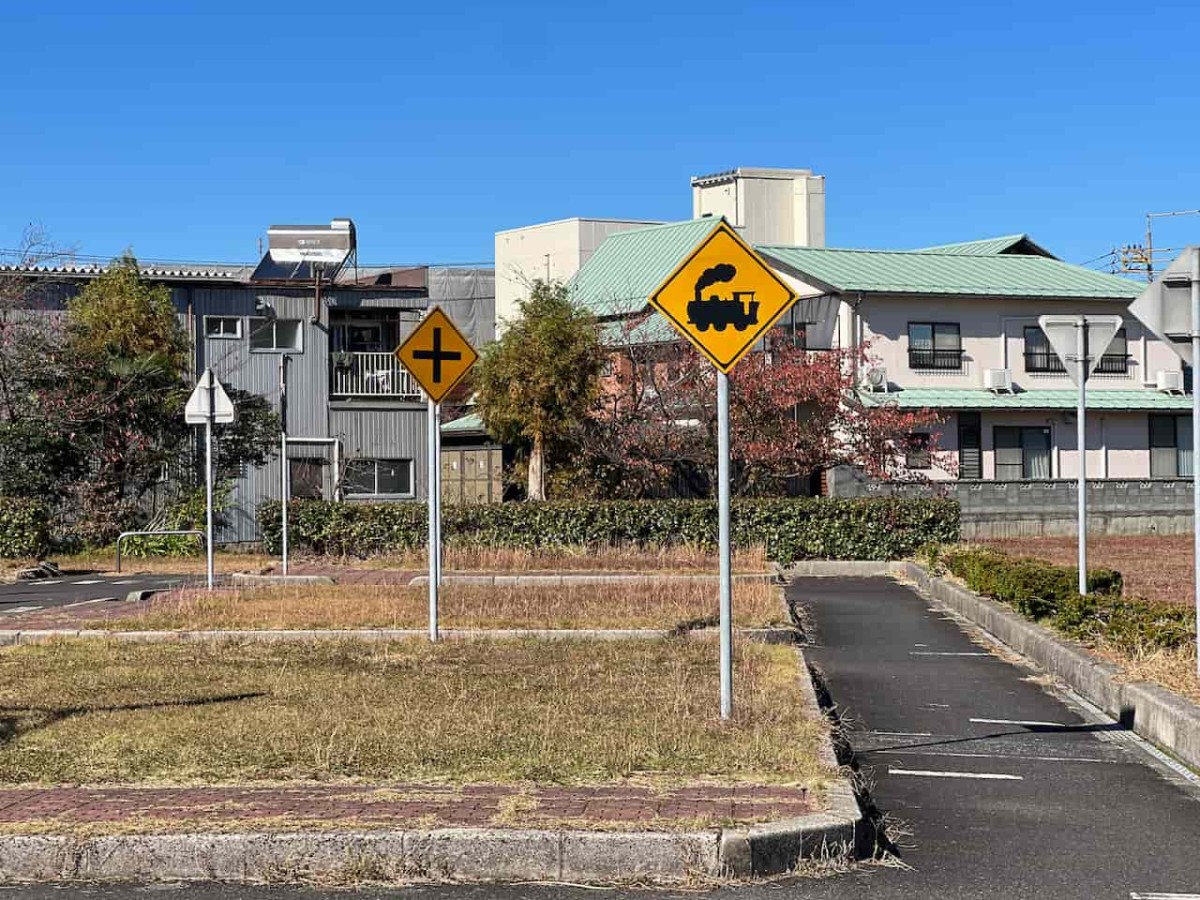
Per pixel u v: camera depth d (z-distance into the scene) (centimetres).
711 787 743
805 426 3294
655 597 1803
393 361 3781
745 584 2003
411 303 3806
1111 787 845
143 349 3381
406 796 721
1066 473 4119
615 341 3503
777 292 956
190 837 644
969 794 826
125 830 655
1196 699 980
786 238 5538
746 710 960
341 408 3712
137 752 832
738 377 3180
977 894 625
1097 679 1141
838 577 2588
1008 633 1522
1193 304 1074
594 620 1537
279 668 1198
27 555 2881
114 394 3300
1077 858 686
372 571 2422
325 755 814
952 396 3959
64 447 3297
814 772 772
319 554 2811
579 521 2755
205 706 998
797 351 3412
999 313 4094
